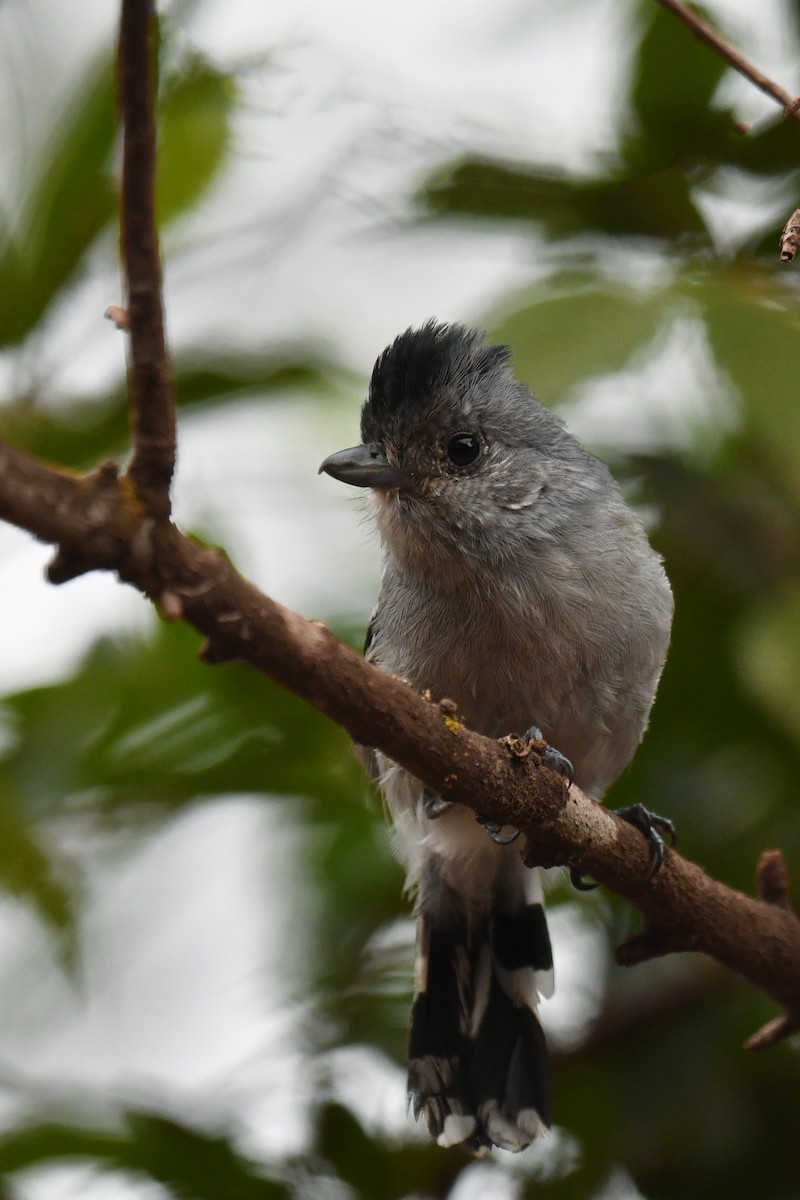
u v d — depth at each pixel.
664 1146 10.09
